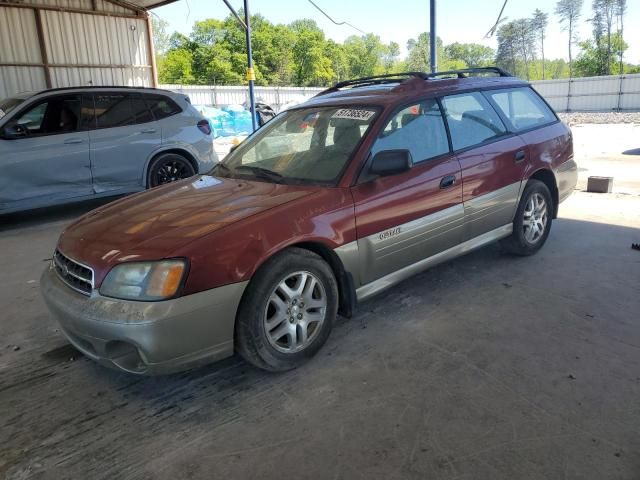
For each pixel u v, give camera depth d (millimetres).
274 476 2252
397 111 3658
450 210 3832
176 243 2676
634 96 36469
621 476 2154
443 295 4078
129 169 7543
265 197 3191
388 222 3412
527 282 4262
